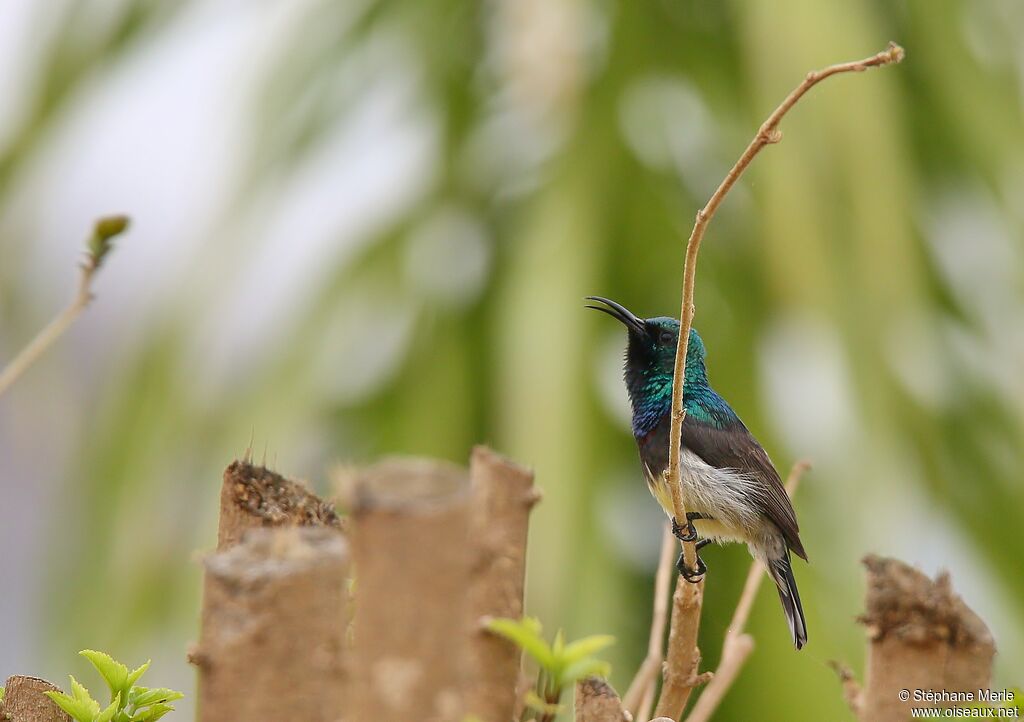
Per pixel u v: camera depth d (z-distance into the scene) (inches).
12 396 526.3
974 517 543.2
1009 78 597.9
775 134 191.2
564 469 479.2
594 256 534.6
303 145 570.3
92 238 190.4
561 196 549.3
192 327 543.8
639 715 213.2
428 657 117.0
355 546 119.3
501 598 149.4
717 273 563.5
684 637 211.6
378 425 573.0
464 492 119.1
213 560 119.1
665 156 578.6
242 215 551.5
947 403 554.9
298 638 115.7
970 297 576.7
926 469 503.8
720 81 583.2
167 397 542.3
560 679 139.7
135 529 531.5
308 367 560.4
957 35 582.2
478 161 591.5
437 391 562.3
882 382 481.1
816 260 482.3
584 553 471.8
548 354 502.0
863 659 495.5
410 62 593.9
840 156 490.6
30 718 165.5
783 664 499.8
